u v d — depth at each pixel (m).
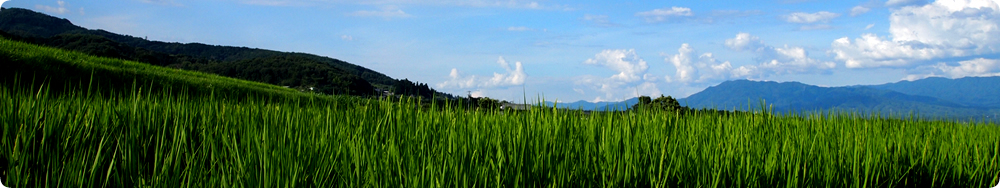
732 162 3.35
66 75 11.09
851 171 3.61
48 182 2.94
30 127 3.54
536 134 3.54
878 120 6.05
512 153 3.05
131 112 3.87
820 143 4.10
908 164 4.24
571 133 3.83
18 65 10.45
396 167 2.79
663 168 3.13
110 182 3.10
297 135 3.33
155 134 3.79
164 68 21.70
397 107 4.30
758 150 3.67
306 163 2.85
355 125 4.04
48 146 3.33
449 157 2.92
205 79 17.64
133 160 2.96
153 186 2.74
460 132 3.62
